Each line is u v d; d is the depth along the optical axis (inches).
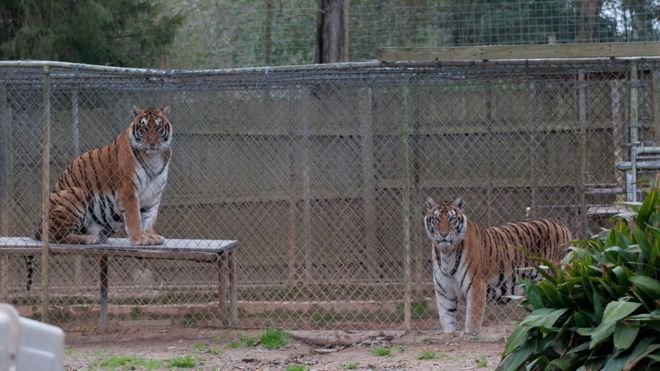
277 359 334.3
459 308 456.4
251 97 475.2
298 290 467.5
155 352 350.6
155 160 392.8
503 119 459.5
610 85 428.5
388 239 476.1
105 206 398.9
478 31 636.7
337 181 473.7
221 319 400.8
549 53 362.0
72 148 467.5
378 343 359.3
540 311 228.2
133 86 409.4
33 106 463.2
